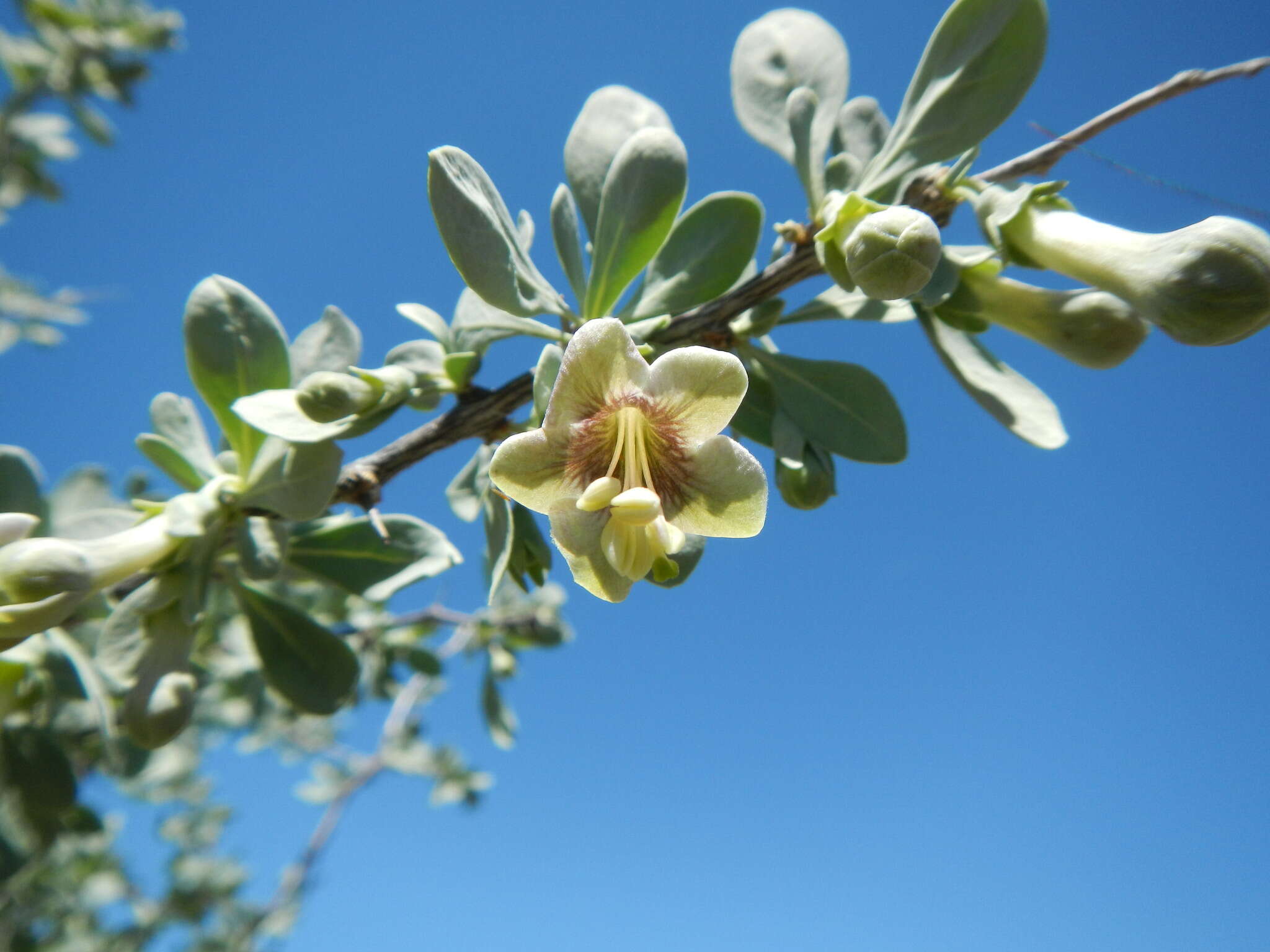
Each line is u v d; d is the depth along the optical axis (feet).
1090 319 0.19
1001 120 0.20
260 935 0.64
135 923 0.63
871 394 0.22
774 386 0.22
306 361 0.23
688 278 0.22
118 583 0.20
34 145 0.58
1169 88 0.21
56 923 0.59
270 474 0.21
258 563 0.21
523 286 0.20
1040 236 0.20
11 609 0.17
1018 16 0.20
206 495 0.21
